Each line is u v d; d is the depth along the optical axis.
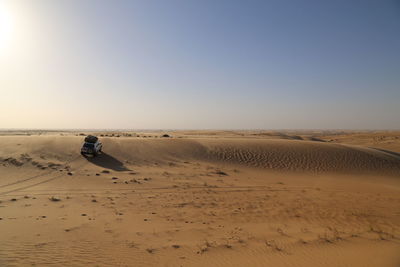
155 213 12.73
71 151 29.89
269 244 8.81
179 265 7.12
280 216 12.97
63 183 18.94
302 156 34.03
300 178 25.52
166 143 37.16
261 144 39.38
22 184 18.22
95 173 22.72
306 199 16.86
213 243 8.86
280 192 18.77
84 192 16.61
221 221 11.79
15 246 7.98
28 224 10.15
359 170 30.20
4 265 6.77
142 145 35.25
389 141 65.75
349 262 7.11
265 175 26.16
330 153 35.47
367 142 70.50
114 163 27.48
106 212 12.48
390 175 29.14
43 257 7.34
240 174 25.83
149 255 7.74
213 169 27.17
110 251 7.92
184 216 12.39
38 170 22.80
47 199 14.62
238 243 8.92
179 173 24.56
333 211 14.11
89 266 6.93
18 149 28.73
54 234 9.15
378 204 15.95
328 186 21.81
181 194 17.09
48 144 31.53
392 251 8.09
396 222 12.29
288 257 7.66
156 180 21.12
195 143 38.22
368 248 8.43
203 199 16.03
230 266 7.07
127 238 9.09
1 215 11.27
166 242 8.86
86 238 8.90
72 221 10.77
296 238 9.52
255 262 7.31
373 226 11.48
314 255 7.79
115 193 16.64
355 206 15.31
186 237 9.45
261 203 15.54
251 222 11.79
